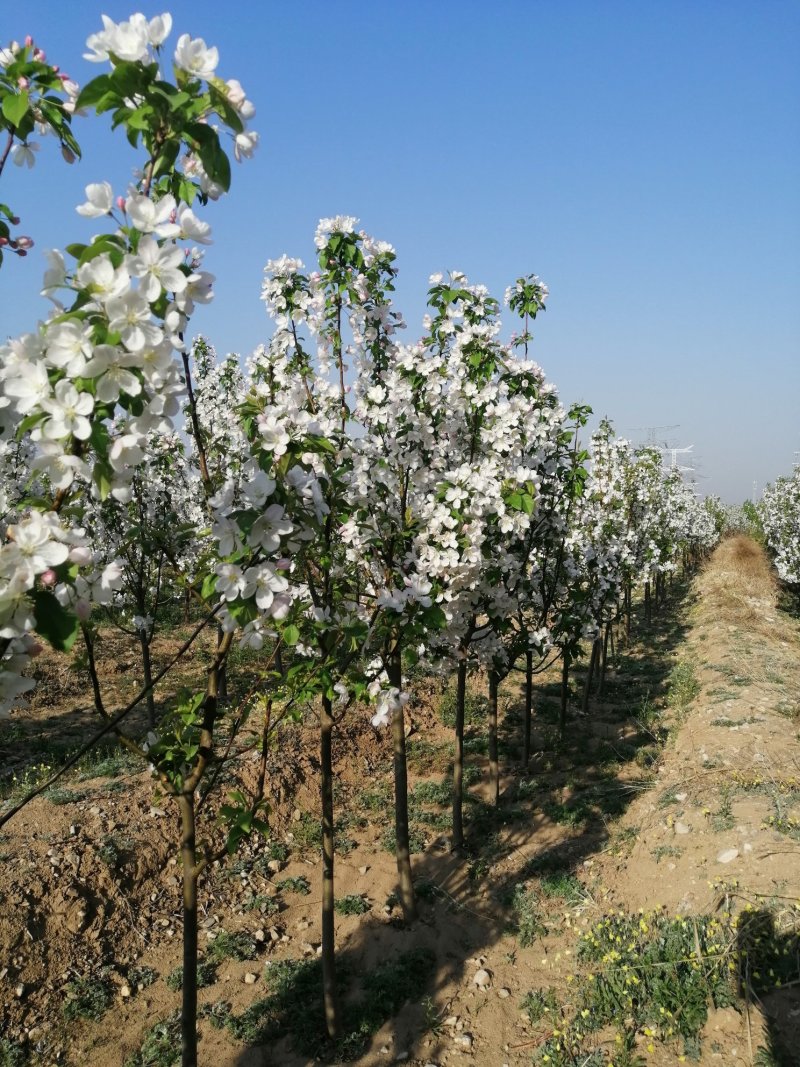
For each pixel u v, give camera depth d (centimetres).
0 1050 450
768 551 2731
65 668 1084
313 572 478
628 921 510
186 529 308
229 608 264
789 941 430
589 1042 428
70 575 201
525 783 820
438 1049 459
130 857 600
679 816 630
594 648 1084
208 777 711
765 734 786
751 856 527
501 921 585
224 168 216
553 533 731
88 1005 491
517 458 629
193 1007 319
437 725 987
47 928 525
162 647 1221
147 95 207
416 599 402
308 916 603
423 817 751
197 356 1105
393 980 514
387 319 532
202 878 629
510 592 670
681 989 428
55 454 204
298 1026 477
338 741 862
